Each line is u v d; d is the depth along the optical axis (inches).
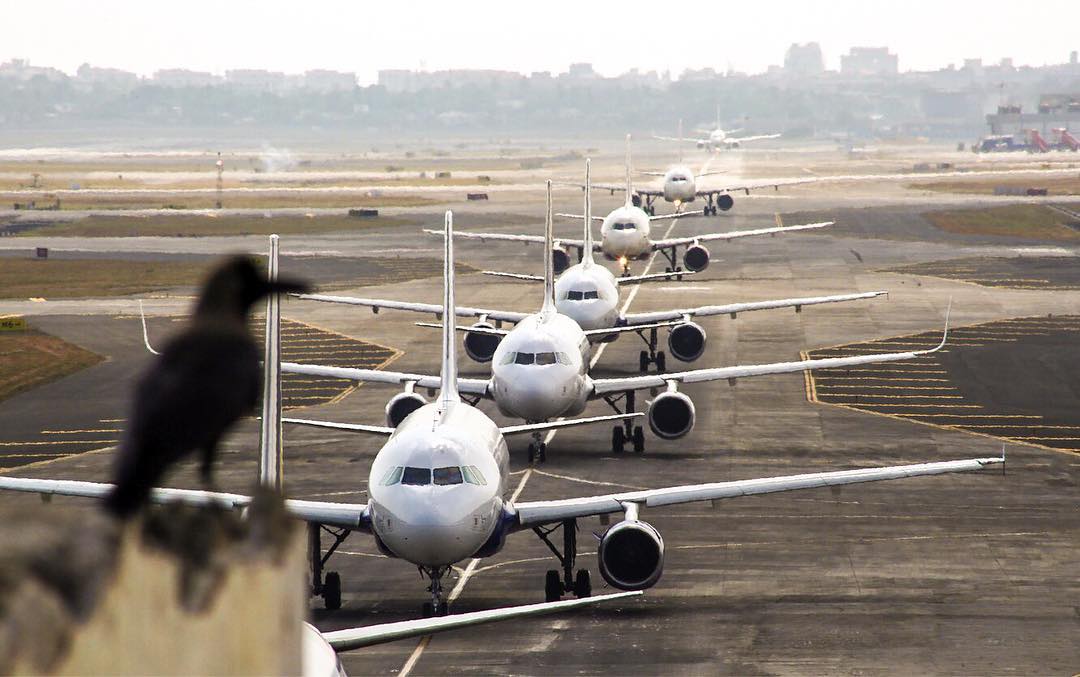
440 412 5767.7
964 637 5255.9
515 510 5556.1
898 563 6299.2
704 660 5009.8
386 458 5260.8
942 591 5861.2
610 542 5246.1
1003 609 5605.3
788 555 6461.6
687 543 6702.8
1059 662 4965.6
